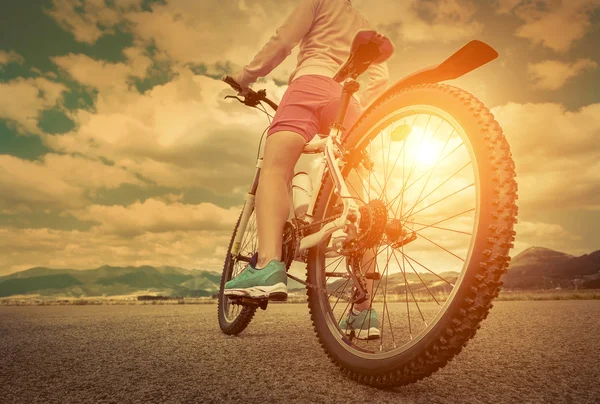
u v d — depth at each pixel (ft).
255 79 7.56
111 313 18.30
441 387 4.54
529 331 9.11
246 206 9.34
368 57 6.02
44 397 4.40
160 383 4.84
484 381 4.79
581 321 11.19
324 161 6.31
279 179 6.48
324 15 7.13
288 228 6.35
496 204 3.76
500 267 3.66
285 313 15.88
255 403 4.03
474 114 4.21
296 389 4.50
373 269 6.19
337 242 5.62
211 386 4.66
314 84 6.78
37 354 6.98
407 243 4.91
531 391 4.37
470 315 3.75
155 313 17.67
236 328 8.87
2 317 16.15
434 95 4.74
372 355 4.66
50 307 27.86
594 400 4.03
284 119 6.66
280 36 7.02
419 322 10.81
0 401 4.30
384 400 4.08
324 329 5.67
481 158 3.97
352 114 7.05
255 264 6.20
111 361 6.22
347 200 5.37
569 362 5.81
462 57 4.54
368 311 6.22
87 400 4.25
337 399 4.12
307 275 6.19
